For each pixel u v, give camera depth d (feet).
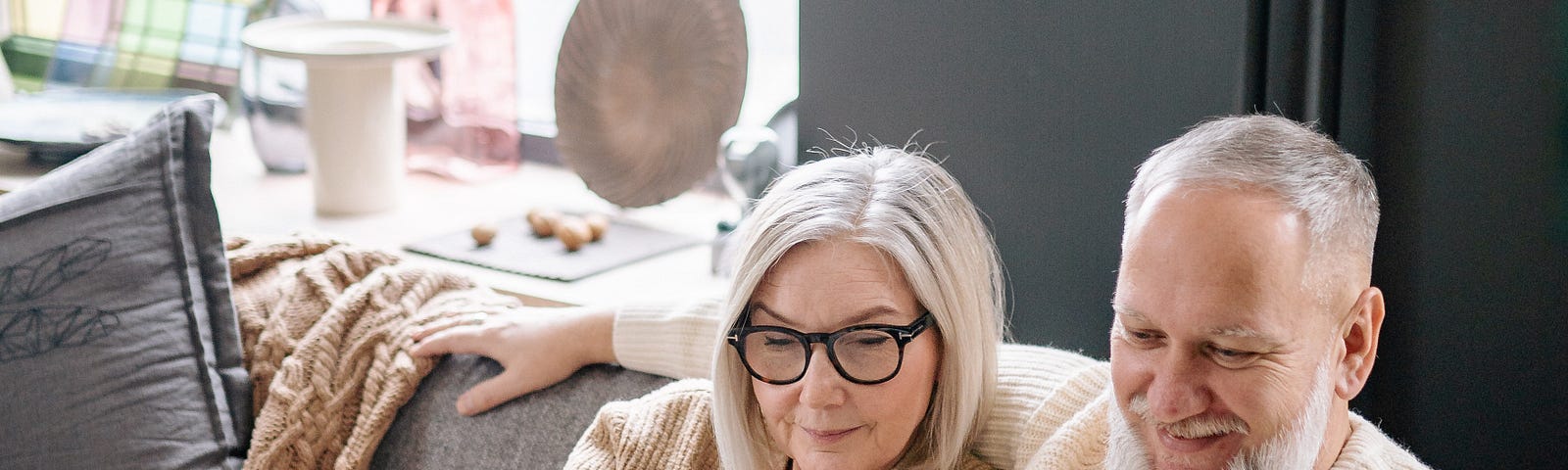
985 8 5.15
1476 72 4.53
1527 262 4.60
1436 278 4.78
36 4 8.93
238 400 5.12
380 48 6.94
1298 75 4.72
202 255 5.27
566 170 8.07
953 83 5.29
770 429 3.98
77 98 7.95
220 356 5.17
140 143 5.30
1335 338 2.94
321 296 5.23
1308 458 2.92
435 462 4.90
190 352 5.11
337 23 7.44
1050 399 3.94
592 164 6.64
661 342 4.69
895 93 5.44
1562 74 4.38
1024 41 5.10
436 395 5.00
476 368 4.99
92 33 8.77
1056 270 5.25
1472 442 4.88
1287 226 2.83
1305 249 2.84
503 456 4.80
